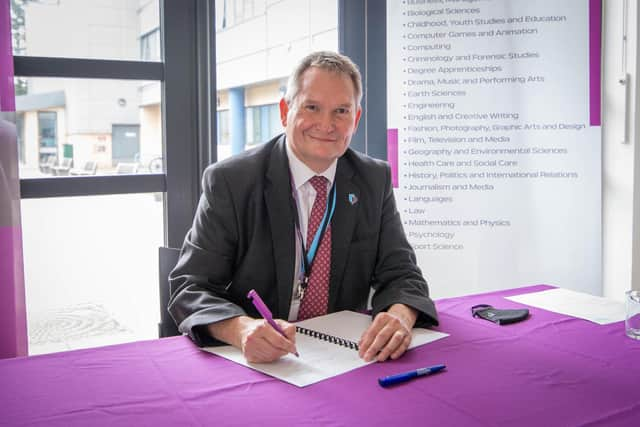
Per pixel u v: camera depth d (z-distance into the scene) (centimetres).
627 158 252
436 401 94
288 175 153
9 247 188
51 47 218
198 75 234
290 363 111
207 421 87
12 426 85
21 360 113
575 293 169
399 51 256
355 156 169
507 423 86
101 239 234
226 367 110
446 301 159
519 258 257
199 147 238
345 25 261
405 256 161
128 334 259
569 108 251
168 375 105
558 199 254
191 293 138
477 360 114
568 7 248
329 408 91
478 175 257
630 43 246
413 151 259
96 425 86
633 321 128
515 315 141
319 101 143
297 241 152
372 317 142
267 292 153
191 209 240
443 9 253
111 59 226
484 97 254
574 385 101
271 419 87
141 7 229
